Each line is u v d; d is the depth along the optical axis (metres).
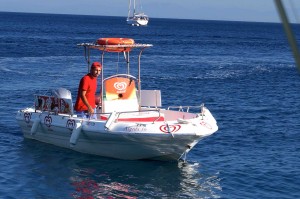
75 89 29.70
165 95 28.48
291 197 10.82
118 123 12.91
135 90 14.12
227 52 68.81
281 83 36.22
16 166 12.66
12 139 15.54
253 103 26.23
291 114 22.89
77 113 14.12
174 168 12.82
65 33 105.38
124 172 12.39
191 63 49.91
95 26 161.62
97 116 13.74
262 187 11.50
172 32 138.75
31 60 45.44
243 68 47.00
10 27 120.56
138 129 12.51
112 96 13.82
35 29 116.81
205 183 11.71
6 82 31.20
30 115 15.09
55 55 51.31
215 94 29.27
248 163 13.59
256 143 16.34
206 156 14.28
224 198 10.72
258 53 69.31
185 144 12.48
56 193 10.79
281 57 63.28
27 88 29.02
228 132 17.97
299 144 16.39
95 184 11.49
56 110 14.34
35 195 10.60
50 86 30.33
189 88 31.70
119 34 111.94
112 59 48.69
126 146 12.95
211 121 13.32
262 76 40.50
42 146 14.66
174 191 11.15
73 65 42.59
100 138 13.15
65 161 13.19
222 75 40.19
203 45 82.81
